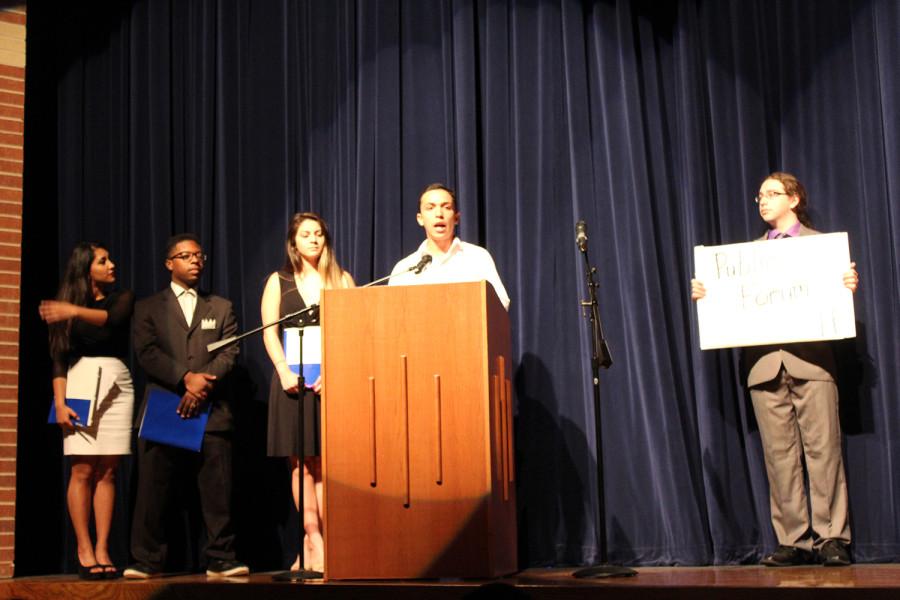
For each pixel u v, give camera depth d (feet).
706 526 13.87
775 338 12.56
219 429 13.46
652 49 15.08
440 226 12.99
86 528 13.44
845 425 13.60
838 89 14.23
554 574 11.60
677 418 13.96
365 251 15.38
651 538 13.94
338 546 10.03
